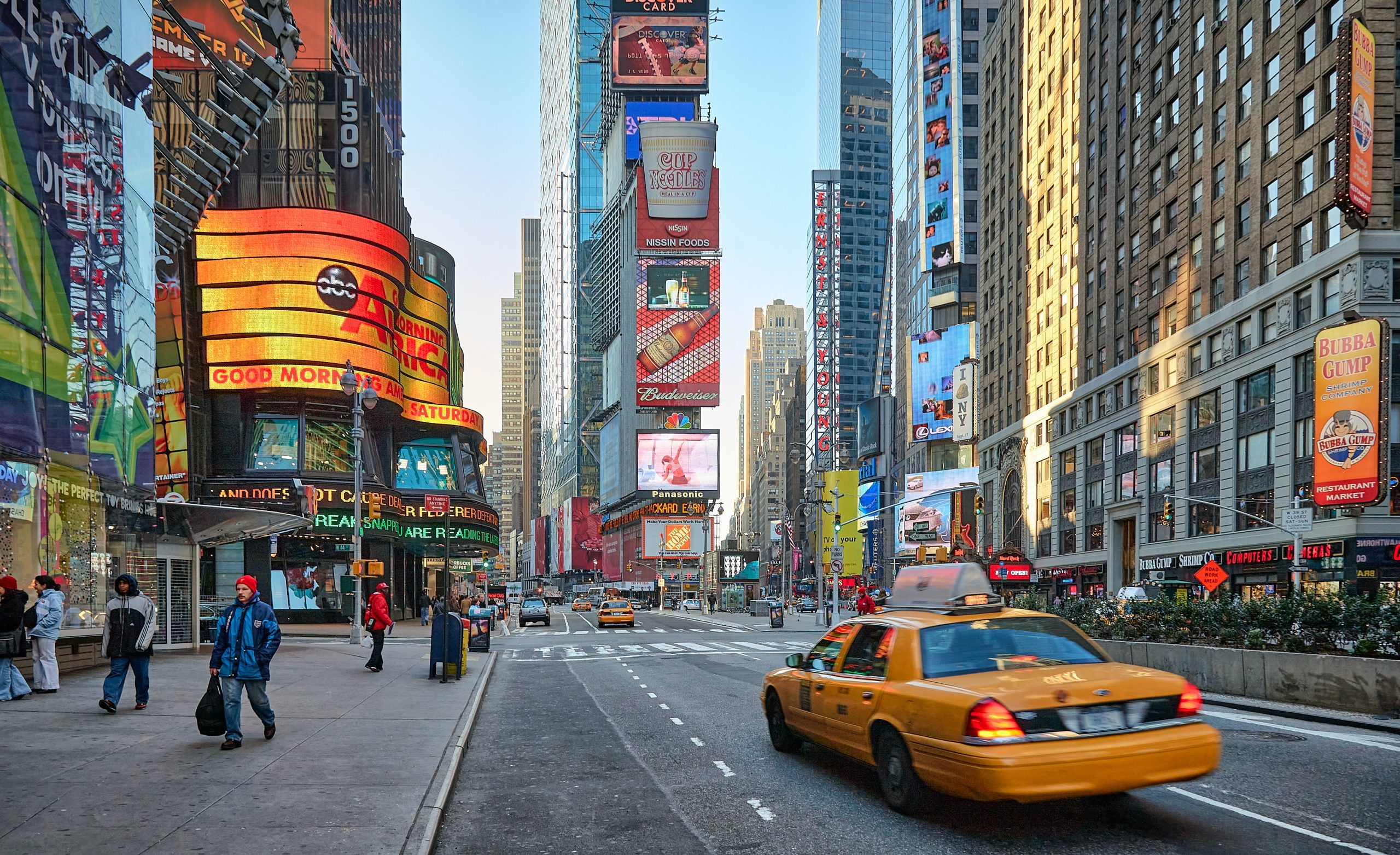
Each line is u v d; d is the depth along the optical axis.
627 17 174.62
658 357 162.00
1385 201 37.09
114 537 21.77
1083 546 62.66
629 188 176.00
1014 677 7.52
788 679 10.62
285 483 49.66
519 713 15.34
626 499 166.00
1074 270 65.12
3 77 17.17
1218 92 47.47
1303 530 34.38
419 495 62.84
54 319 18.88
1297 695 14.70
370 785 8.91
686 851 7.17
